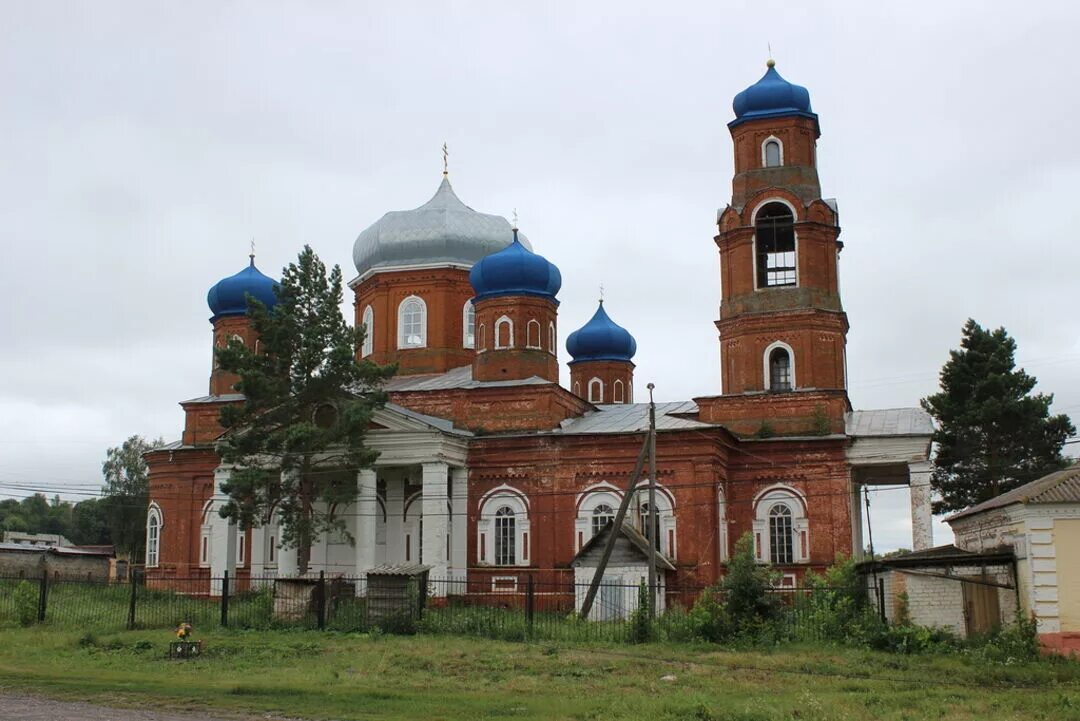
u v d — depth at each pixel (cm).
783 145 5588
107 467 10794
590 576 5062
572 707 2394
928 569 3859
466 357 6397
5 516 14062
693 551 5138
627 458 5322
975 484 6512
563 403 5734
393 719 2239
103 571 8519
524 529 5422
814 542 5297
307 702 2475
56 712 2295
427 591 4531
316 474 5281
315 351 5047
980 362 6644
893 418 5581
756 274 5578
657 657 3381
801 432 5394
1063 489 3412
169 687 2698
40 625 4244
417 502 5619
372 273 6494
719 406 5525
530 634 3916
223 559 5709
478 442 5538
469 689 2745
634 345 7338
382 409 5288
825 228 5538
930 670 3084
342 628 4125
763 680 2889
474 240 6469
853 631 3709
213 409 6394
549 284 5925
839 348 5497
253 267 6675
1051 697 2519
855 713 2286
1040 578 3366
